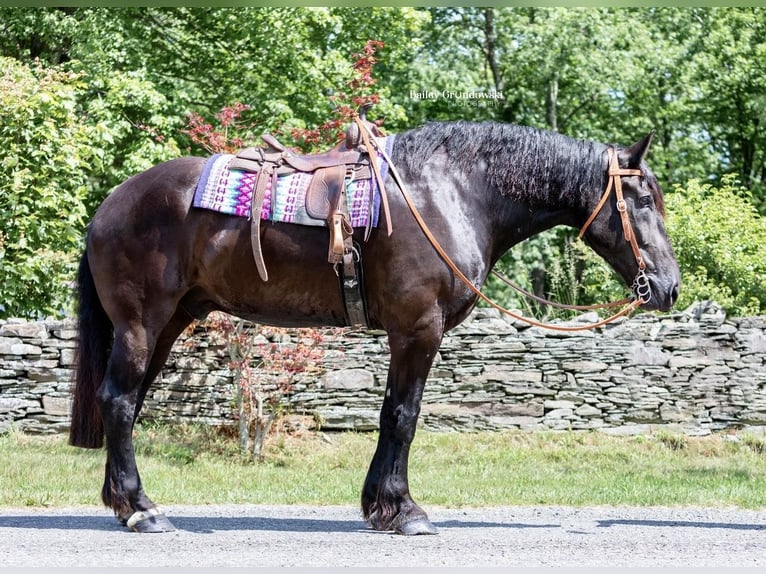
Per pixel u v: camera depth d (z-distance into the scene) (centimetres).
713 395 1146
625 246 577
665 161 2455
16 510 673
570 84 2323
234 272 566
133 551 506
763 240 1501
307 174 569
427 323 552
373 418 1111
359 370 1120
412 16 1800
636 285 575
